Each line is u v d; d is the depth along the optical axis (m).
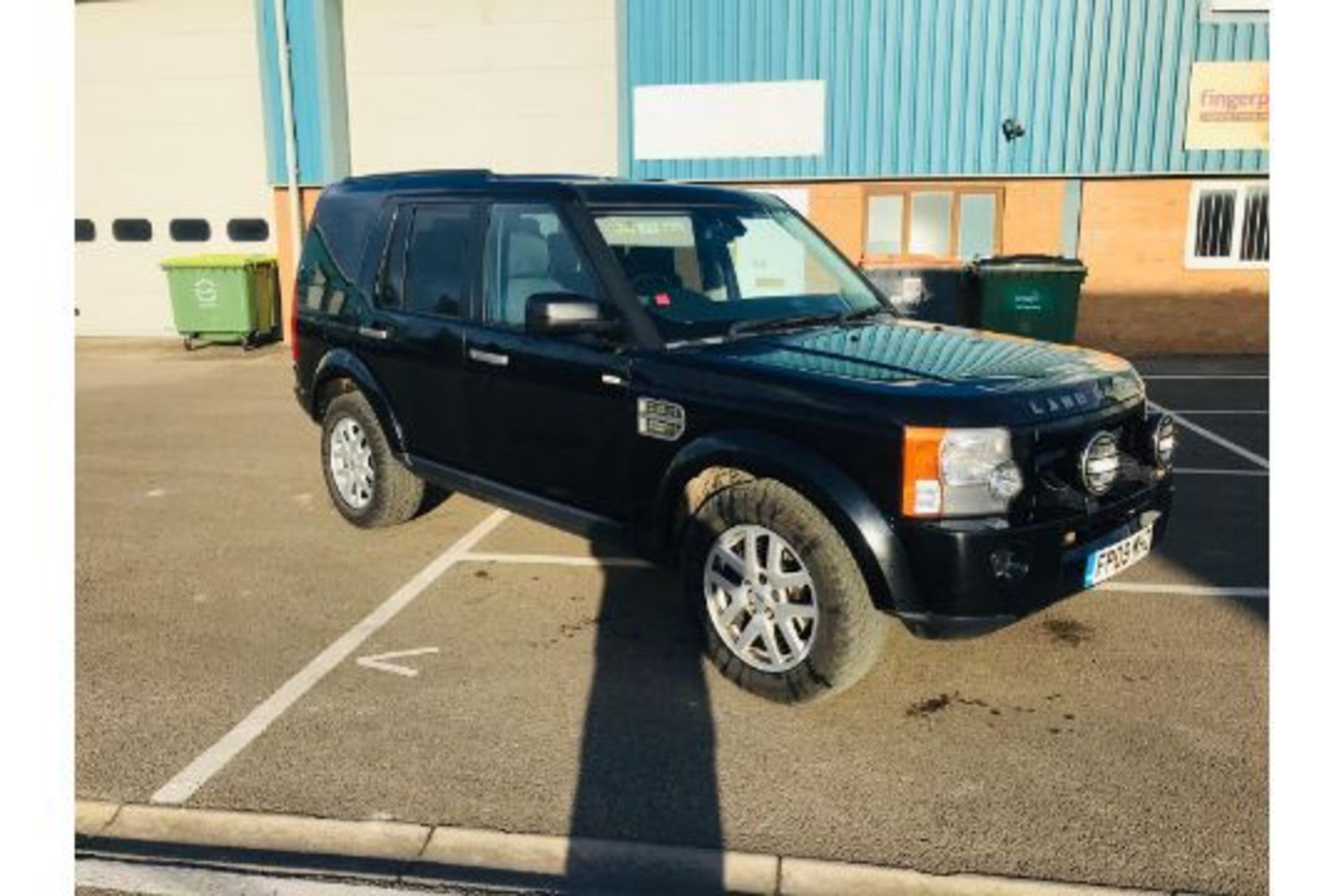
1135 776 3.13
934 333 4.16
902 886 2.66
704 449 3.59
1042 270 10.67
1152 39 12.20
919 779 3.14
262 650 4.14
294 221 14.46
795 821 2.93
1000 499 3.15
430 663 4.01
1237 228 12.76
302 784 3.14
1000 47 12.45
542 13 14.02
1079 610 4.45
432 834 2.89
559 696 3.71
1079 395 3.40
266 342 14.94
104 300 15.98
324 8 13.98
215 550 5.46
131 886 2.69
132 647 4.18
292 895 2.65
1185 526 5.64
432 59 14.38
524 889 2.67
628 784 3.13
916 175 12.88
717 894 2.65
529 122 14.32
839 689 3.45
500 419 4.54
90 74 15.33
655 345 3.87
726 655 3.72
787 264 4.58
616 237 4.15
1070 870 2.70
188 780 3.17
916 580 3.17
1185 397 10.03
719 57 13.07
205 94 15.07
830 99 12.90
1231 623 4.29
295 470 7.35
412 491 5.53
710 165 13.34
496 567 5.14
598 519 4.18
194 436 8.59
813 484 3.29
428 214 4.99
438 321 4.82
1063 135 12.56
